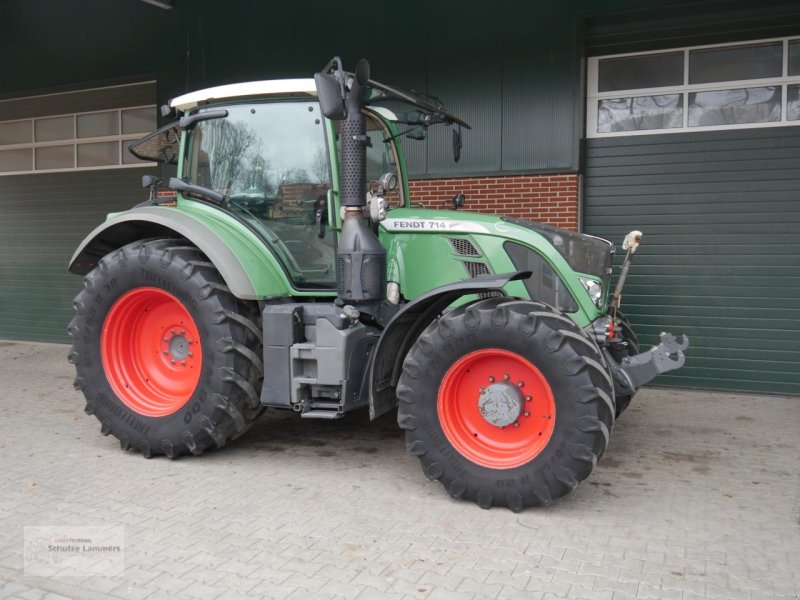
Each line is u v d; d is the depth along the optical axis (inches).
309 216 185.2
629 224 287.3
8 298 408.5
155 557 129.1
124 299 187.0
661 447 202.8
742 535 141.0
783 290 267.1
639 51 284.2
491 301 157.5
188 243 190.4
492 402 153.7
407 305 161.3
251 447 198.2
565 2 277.0
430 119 207.5
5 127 404.2
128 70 359.9
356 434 212.4
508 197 289.7
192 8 340.2
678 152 279.6
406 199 216.1
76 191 391.2
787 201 265.6
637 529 143.5
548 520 147.6
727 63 274.2
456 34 293.4
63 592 116.6
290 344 171.6
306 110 186.2
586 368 144.3
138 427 184.5
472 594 116.3
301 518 147.6
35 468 178.7
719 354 276.4
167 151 217.6
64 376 306.2
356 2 308.0
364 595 115.7
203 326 176.2
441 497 160.2
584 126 291.4
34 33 382.9
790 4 256.7
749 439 211.0
